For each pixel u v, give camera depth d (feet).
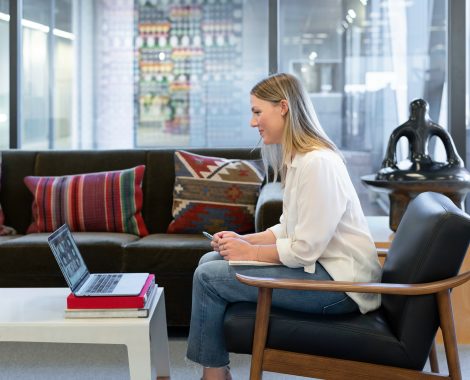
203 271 6.94
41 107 14.48
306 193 6.70
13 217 12.51
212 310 6.92
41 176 12.46
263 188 11.16
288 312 6.66
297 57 14.20
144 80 14.37
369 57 14.03
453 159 10.03
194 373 8.79
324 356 6.41
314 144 7.01
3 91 14.46
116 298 6.58
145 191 12.30
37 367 9.05
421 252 6.21
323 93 14.17
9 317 6.60
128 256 10.24
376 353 6.28
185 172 11.82
